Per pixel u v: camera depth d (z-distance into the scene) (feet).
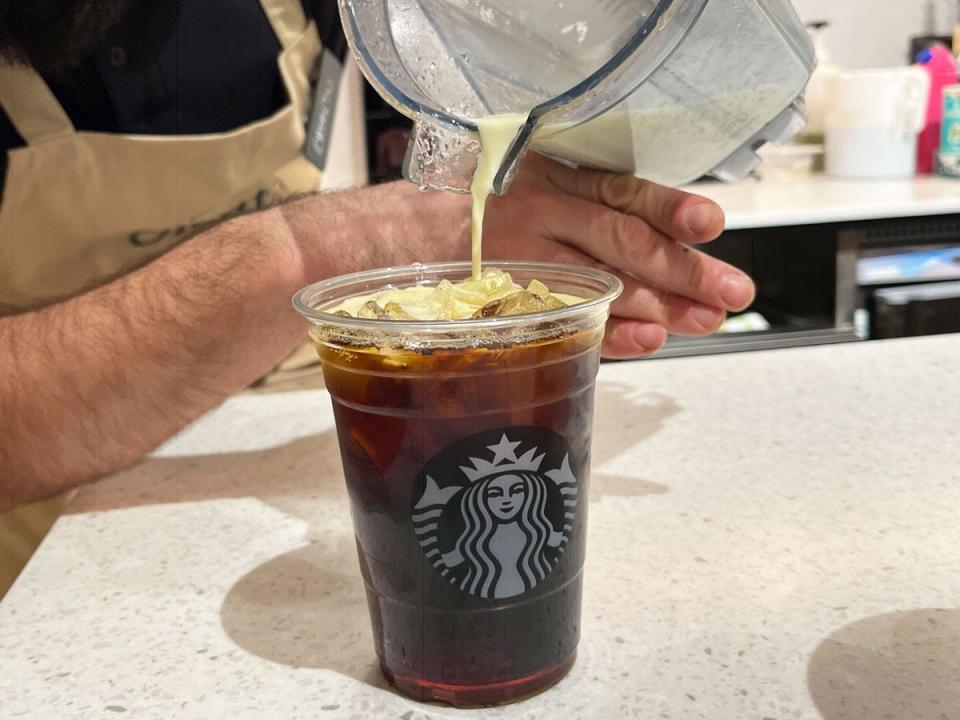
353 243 1.33
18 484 1.28
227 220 1.52
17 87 1.73
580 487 0.76
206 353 1.30
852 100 3.57
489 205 1.22
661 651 0.81
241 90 2.01
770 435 1.30
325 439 1.44
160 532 1.13
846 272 3.02
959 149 3.44
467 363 0.67
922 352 1.61
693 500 1.12
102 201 1.91
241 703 0.78
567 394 0.72
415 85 0.91
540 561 0.74
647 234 1.08
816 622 0.83
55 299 1.49
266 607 0.94
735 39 0.87
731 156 1.08
